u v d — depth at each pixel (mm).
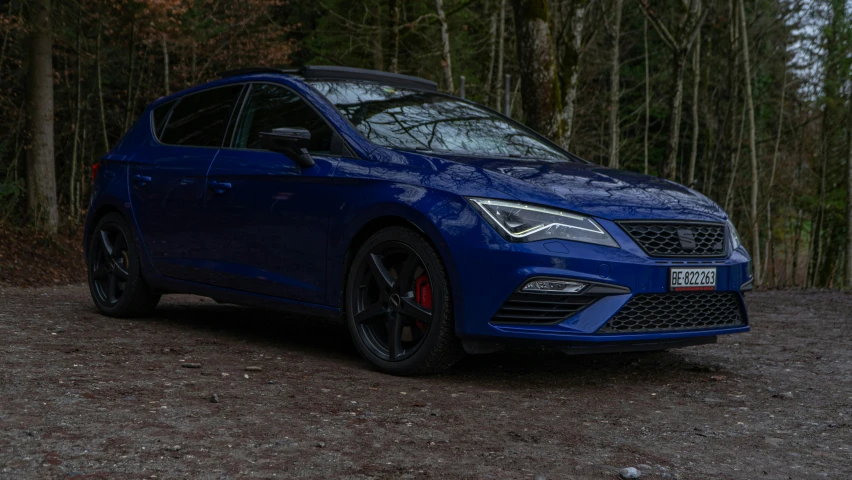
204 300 7477
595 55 28250
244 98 5227
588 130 31781
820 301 9273
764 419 3545
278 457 2639
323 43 22766
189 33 15883
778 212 33812
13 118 15688
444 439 2961
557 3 13172
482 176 4020
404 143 4539
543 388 4023
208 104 5504
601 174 4504
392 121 4734
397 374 4148
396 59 19297
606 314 3832
